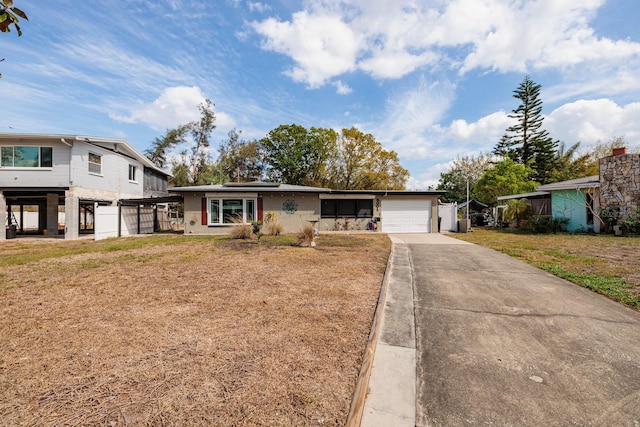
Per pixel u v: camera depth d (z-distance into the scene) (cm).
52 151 1374
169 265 674
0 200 1345
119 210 1498
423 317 380
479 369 257
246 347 279
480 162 3638
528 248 966
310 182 3138
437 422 190
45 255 840
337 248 943
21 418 180
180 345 282
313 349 278
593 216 1476
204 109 3400
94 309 384
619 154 1411
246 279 544
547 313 394
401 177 3186
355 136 3119
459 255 853
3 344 283
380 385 230
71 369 238
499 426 187
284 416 186
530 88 2986
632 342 309
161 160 3366
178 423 177
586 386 232
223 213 1538
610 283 523
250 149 3491
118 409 189
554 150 2914
